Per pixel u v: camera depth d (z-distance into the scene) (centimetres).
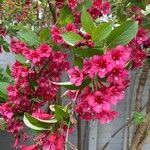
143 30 68
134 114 99
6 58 159
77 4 79
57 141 52
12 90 75
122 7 78
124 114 147
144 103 140
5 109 74
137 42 68
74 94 56
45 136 54
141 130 113
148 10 77
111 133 150
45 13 111
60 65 74
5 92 78
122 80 52
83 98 53
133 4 76
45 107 94
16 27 116
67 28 68
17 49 78
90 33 56
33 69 75
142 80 121
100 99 51
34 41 77
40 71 75
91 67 51
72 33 56
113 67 50
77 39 56
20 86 75
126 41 55
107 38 55
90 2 80
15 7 120
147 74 123
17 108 75
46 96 77
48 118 55
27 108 76
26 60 77
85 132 122
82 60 56
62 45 74
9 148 160
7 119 76
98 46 55
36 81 75
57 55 73
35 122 54
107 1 83
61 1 80
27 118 54
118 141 151
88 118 56
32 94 76
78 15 79
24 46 78
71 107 55
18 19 124
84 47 54
